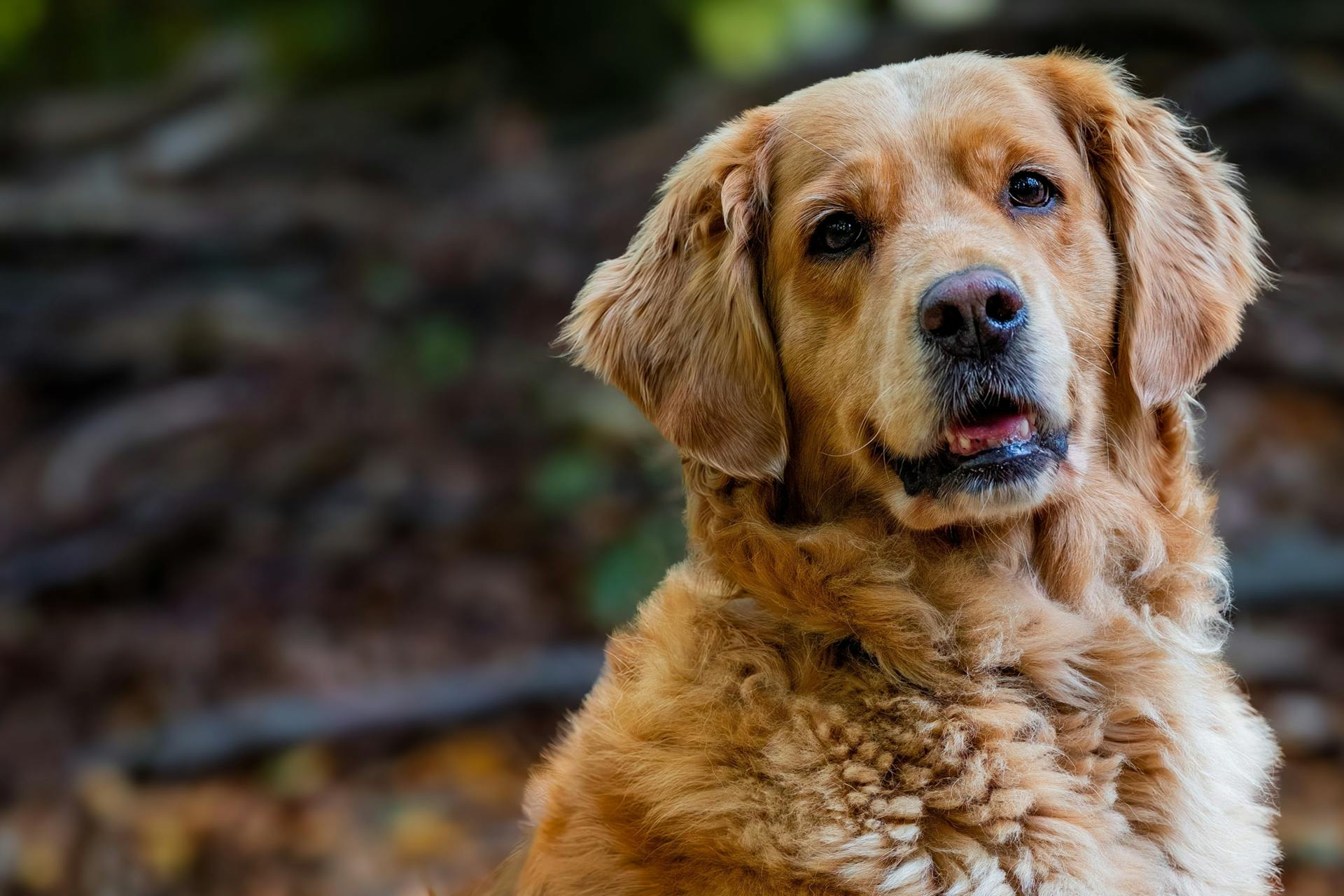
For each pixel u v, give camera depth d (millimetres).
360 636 11086
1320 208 13977
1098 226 4918
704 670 4594
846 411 4742
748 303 5000
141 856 8898
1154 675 4621
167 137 17625
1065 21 16938
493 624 11078
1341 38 16281
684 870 4336
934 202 4703
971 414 4430
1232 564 9945
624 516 11812
